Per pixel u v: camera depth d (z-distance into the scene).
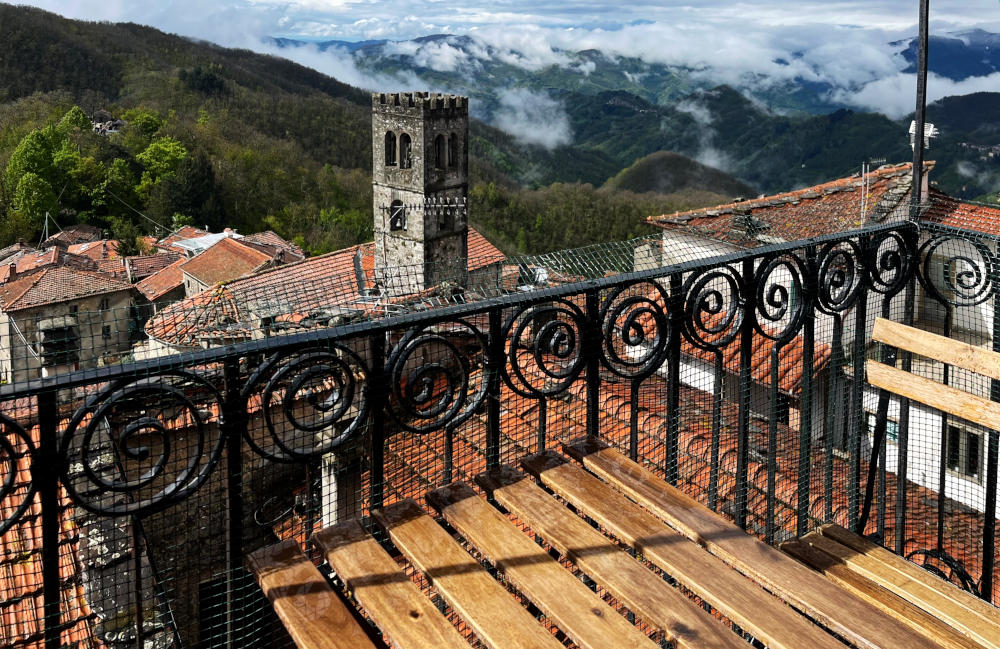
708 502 3.15
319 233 77.75
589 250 3.98
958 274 3.49
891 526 6.72
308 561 2.39
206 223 74.25
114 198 70.69
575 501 2.71
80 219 68.00
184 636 3.78
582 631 2.07
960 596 2.68
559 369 2.83
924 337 2.98
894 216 12.40
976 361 2.80
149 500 1.92
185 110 103.75
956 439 7.87
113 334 2.96
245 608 2.29
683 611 2.17
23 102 96.88
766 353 9.76
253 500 4.93
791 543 3.04
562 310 2.71
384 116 35.50
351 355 2.24
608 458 2.98
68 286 34.84
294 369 2.11
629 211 79.44
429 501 2.69
